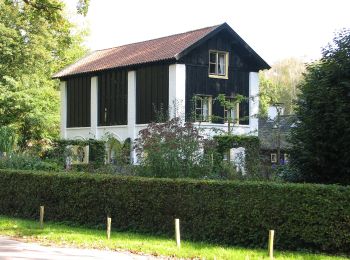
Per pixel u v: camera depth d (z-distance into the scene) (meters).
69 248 13.16
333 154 16.08
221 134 28.11
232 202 14.01
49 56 43.38
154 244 13.59
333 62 16.16
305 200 12.82
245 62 36.38
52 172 19.44
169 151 17.73
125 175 17.81
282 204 13.15
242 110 35.94
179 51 32.66
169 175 17.48
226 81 35.28
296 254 12.40
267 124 39.75
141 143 18.61
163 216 15.51
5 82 40.91
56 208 18.64
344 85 15.71
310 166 16.70
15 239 14.62
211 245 13.72
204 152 18.45
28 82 41.72
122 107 36.66
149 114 34.44
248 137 26.69
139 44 40.09
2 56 40.72
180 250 12.70
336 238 12.40
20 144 41.38
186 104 33.22
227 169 18.42
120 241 14.04
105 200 17.06
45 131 43.59
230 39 35.41
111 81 37.75
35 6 27.36
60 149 32.69
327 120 15.74
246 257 11.79
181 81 33.00
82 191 17.75
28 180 19.78
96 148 33.88
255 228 13.58
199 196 14.70
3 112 41.41
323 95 15.87
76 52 53.12
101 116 38.56
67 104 41.81
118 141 36.09
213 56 35.09
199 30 35.81
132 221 16.33
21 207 20.03
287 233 13.04
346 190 12.40
